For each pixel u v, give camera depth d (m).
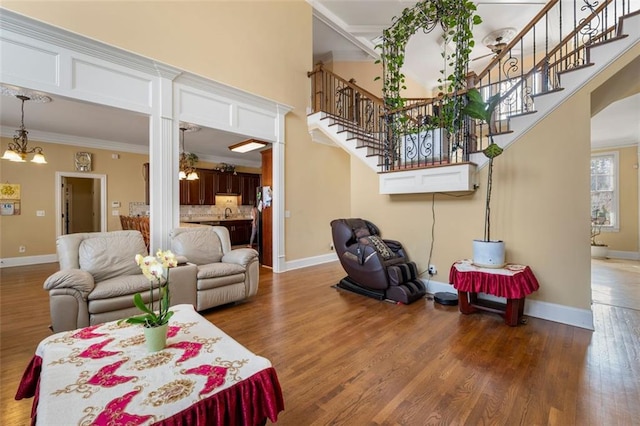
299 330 2.70
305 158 5.50
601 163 7.24
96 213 7.36
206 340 1.47
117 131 5.80
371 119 5.78
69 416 0.93
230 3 4.36
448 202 3.62
